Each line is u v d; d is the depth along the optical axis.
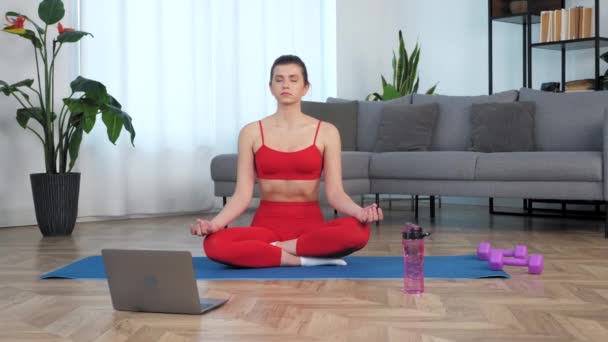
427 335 1.88
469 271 2.86
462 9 6.77
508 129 4.91
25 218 5.01
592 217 5.20
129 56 5.40
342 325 2.00
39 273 2.99
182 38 5.69
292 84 3.05
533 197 4.32
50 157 4.46
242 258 2.86
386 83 6.64
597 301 2.30
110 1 5.26
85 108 4.27
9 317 2.16
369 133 5.61
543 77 6.23
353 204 2.94
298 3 6.62
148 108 5.51
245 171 3.07
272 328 1.97
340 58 6.89
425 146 5.24
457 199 6.73
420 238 2.43
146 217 5.57
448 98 5.39
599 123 4.73
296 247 2.94
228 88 6.06
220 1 6.00
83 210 5.23
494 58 6.58
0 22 4.85
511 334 1.89
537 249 3.61
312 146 3.03
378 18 7.22
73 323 2.06
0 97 4.88
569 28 5.67
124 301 2.21
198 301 2.12
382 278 2.71
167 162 5.65
